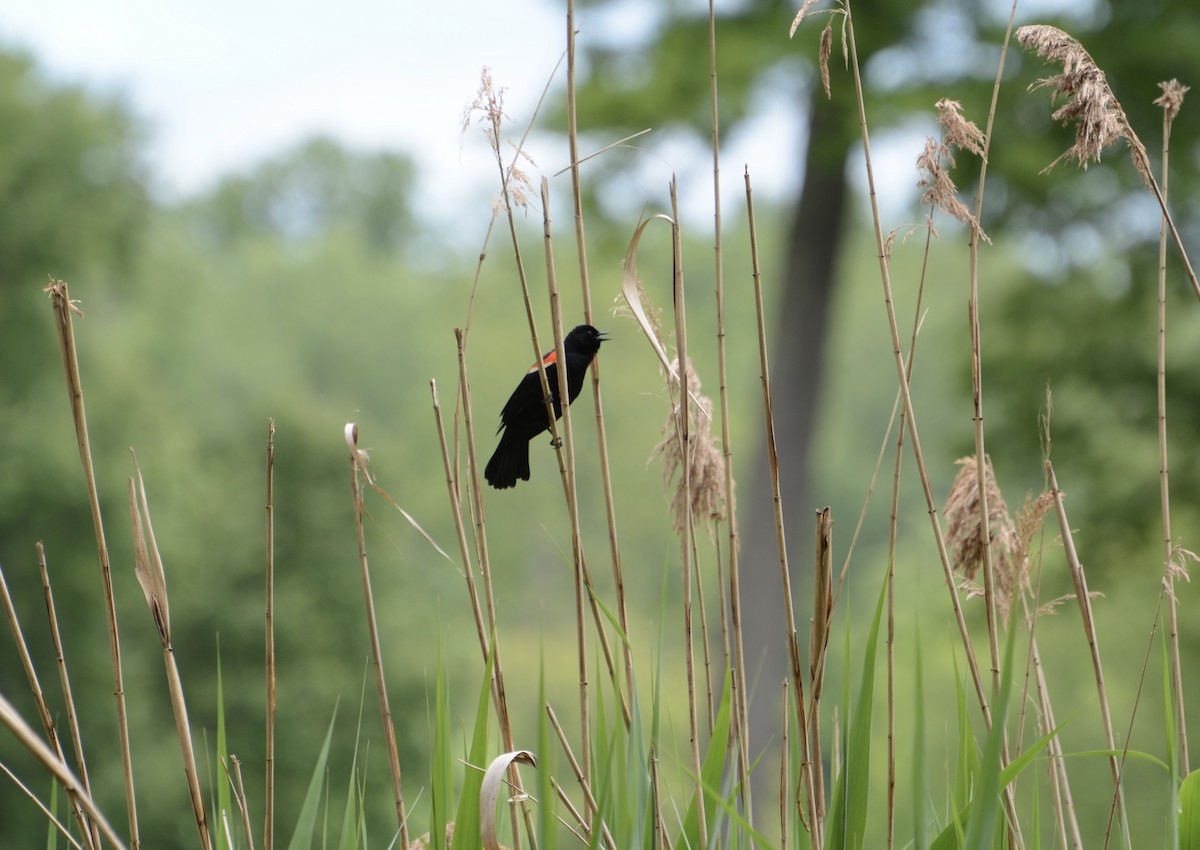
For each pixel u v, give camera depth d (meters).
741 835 3.14
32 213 25.95
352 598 24.22
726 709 3.23
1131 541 18.06
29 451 23.27
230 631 23.27
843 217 18.16
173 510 25.50
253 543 24.53
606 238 18.17
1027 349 18.95
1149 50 14.75
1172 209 16.03
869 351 62.78
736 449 22.14
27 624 21.84
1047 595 18.73
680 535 3.44
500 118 3.17
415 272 80.62
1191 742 18.19
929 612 19.86
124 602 23.17
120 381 26.88
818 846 3.03
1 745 19.58
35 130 26.58
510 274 58.22
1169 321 18.03
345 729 21.89
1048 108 15.30
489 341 57.72
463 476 3.35
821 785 3.06
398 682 23.05
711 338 56.31
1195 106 15.33
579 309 52.62
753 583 17.22
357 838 3.21
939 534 3.18
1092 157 3.28
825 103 15.68
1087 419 18.36
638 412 52.91
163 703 22.92
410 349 69.75
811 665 3.02
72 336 2.91
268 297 69.56
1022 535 3.21
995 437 19.20
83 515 23.39
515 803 3.20
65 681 2.99
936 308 37.34
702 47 15.89
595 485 51.53
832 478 61.06
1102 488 18.36
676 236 3.29
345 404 67.62
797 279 18.14
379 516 31.91
